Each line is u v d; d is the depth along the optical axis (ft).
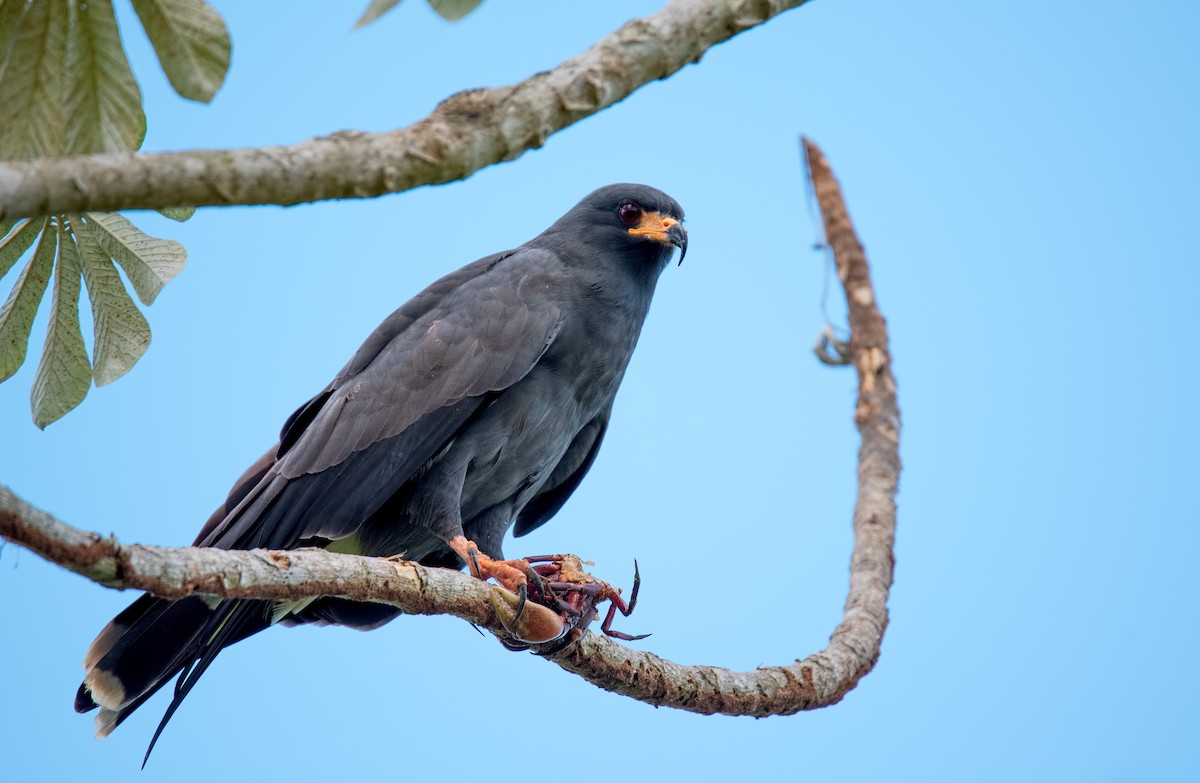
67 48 23.11
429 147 19.85
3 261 27.14
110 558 19.15
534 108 20.63
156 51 22.53
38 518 18.16
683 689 30.60
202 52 22.56
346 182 19.38
